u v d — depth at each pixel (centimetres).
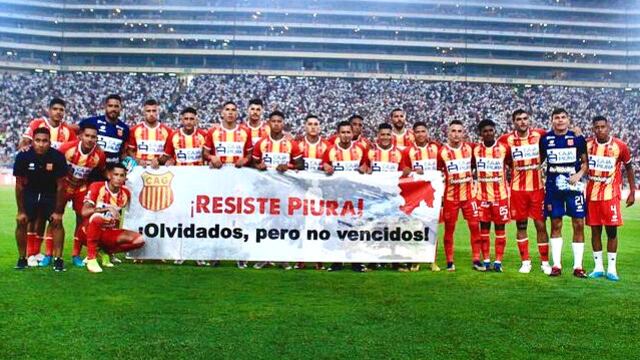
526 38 7169
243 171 788
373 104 5788
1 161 3675
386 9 7050
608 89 6862
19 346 417
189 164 825
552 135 749
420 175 792
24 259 700
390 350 423
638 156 4259
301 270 754
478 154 785
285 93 6016
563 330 479
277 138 802
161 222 780
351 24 7006
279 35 6950
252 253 781
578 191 730
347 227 785
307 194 789
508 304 566
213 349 418
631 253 958
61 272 682
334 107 5675
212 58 6988
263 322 488
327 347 427
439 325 488
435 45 7012
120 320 484
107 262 741
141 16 6956
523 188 766
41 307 520
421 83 6444
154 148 823
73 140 794
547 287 653
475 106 5959
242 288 619
